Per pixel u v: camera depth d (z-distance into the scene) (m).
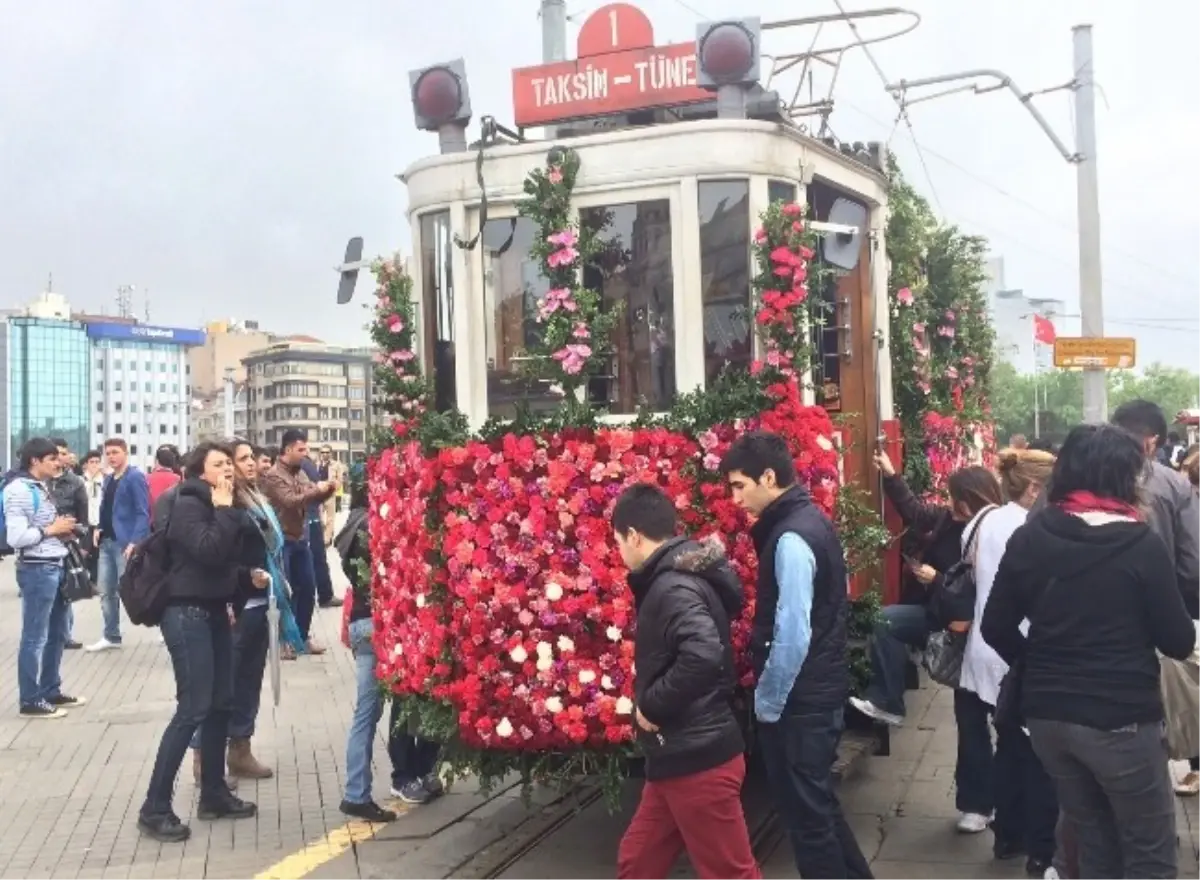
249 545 5.85
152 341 111.62
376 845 5.44
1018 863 4.95
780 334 4.74
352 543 5.83
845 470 5.93
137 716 8.16
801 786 3.94
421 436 4.95
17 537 8.00
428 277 5.39
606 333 4.90
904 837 5.31
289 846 5.47
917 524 5.96
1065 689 3.42
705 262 4.92
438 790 6.16
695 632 3.43
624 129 5.02
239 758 6.58
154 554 5.58
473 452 4.70
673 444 4.58
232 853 5.39
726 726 3.53
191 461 5.68
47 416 105.19
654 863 3.67
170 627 5.57
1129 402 4.75
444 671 4.71
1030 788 4.77
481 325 5.21
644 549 3.67
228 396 42.19
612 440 4.59
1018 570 3.58
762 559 4.00
